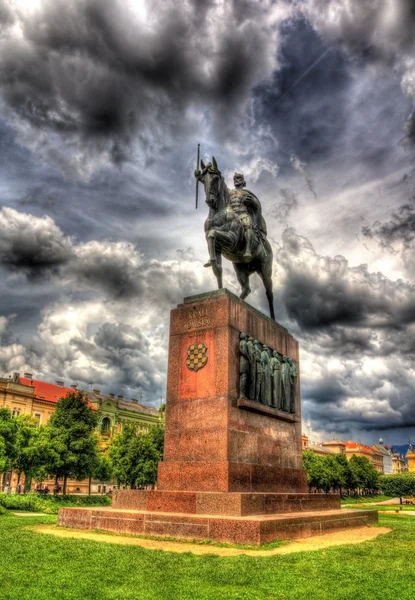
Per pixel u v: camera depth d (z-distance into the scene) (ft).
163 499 42.83
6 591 22.30
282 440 53.88
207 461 43.78
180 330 49.73
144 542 36.47
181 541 37.04
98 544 33.58
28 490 184.96
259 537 35.09
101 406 261.44
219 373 46.16
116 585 23.80
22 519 55.83
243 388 46.62
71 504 136.67
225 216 53.67
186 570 26.66
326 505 55.21
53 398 245.86
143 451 164.45
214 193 52.95
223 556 30.48
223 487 42.11
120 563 27.86
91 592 22.43
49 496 138.92
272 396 52.80
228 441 43.73
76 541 34.71
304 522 41.65
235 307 49.52
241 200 58.54
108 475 174.19
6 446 133.69
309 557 30.42
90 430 158.51
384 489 270.67
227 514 39.65
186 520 38.06
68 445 151.84
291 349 60.90
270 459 50.49
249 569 26.94
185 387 47.42
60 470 148.36
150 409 315.37
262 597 22.29
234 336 48.16
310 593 22.93
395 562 30.19
